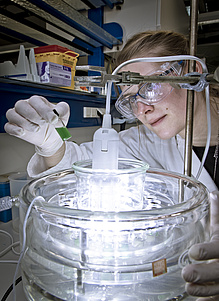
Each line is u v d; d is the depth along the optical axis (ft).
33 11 3.05
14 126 1.92
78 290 1.28
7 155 3.51
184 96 2.59
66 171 2.08
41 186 1.83
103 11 4.62
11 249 2.29
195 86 1.37
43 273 1.36
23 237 1.33
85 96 3.84
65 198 1.84
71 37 4.05
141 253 1.35
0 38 3.20
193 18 1.44
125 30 4.50
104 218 1.19
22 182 2.88
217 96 2.98
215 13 5.96
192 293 1.14
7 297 1.64
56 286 1.32
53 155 2.83
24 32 3.25
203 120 2.92
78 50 4.12
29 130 1.92
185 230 1.37
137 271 1.28
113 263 1.29
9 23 2.90
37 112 1.81
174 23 5.46
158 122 2.75
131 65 2.40
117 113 4.73
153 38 2.85
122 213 1.23
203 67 1.37
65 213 1.25
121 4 4.48
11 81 2.49
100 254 1.33
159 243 1.42
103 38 4.17
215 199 1.53
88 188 1.50
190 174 1.73
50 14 3.11
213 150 3.07
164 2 4.57
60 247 1.41
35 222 1.39
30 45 3.59
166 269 1.26
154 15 4.36
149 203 1.72
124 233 1.27
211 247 1.15
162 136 2.87
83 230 1.24
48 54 3.03
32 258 1.40
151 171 2.06
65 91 3.30
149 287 1.27
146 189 2.08
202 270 1.12
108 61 4.69
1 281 1.82
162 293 1.27
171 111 2.62
